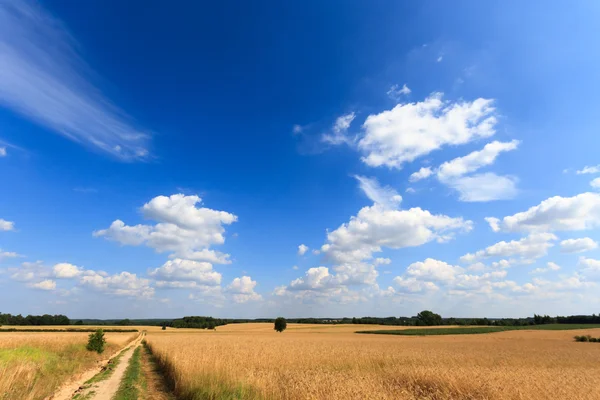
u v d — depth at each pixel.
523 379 13.92
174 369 17.94
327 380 12.15
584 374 17.42
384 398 10.48
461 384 13.23
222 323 160.25
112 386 16.86
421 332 94.56
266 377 13.80
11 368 15.64
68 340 40.34
